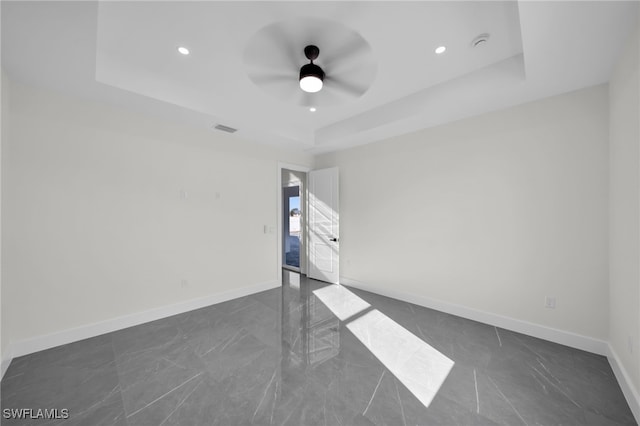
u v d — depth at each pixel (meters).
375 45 2.04
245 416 1.56
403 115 2.98
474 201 2.96
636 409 1.52
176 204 3.18
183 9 1.66
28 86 2.26
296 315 3.13
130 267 2.83
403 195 3.62
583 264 2.31
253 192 4.01
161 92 2.51
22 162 2.23
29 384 1.85
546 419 1.54
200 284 3.41
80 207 2.52
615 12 1.44
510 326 2.70
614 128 2.02
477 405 1.65
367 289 4.10
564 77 2.12
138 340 2.50
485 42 2.02
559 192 2.43
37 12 1.48
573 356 2.20
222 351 2.31
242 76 2.48
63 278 2.43
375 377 1.94
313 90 2.19
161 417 1.56
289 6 1.65
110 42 2.00
